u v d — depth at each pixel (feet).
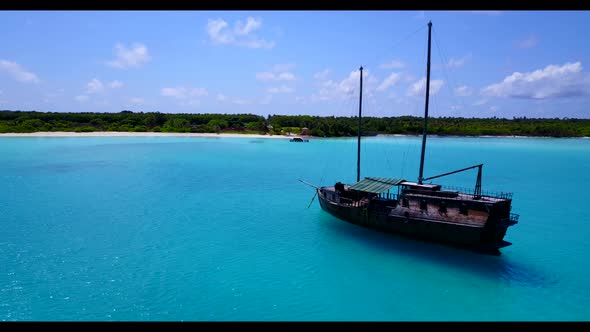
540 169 293.64
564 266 100.94
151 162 299.17
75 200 167.43
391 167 297.33
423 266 99.40
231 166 288.30
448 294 85.20
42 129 527.40
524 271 97.71
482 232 99.50
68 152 346.54
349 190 137.59
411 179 246.68
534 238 124.16
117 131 577.02
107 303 78.89
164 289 85.46
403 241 117.08
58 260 100.22
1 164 268.21
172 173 249.75
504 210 103.45
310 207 163.12
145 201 168.76
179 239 119.03
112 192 185.98
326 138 612.70
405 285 89.20
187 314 75.51
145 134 554.87
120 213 147.64
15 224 130.72
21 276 90.33
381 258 104.53
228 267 98.02
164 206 160.56
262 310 77.66
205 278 91.50
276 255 106.73
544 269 98.94
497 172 278.26
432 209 109.29
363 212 125.90
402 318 75.61
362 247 112.68
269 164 303.89
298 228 131.75
